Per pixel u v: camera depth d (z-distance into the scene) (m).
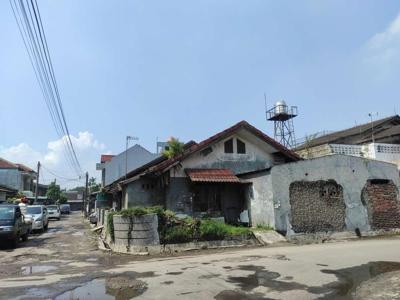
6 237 18.09
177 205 21.31
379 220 21.39
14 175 56.00
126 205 22.33
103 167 47.41
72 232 27.80
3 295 8.48
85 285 9.42
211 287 8.79
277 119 40.22
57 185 83.88
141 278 10.10
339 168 20.92
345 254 13.39
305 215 19.48
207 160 22.78
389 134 35.22
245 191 21.72
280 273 10.22
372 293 8.01
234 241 17.08
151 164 26.94
